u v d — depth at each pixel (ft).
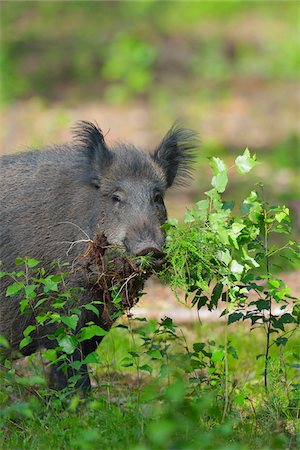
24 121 104.99
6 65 119.44
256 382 40.47
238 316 36.24
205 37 146.30
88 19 156.35
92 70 128.88
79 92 121.19
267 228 36.94
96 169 40.57
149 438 30.30
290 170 89.97
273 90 126.41
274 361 37.63
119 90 119.14
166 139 42.98
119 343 45.03
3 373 36.91
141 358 43.32
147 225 38.60
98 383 38.70
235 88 126.72
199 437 29.43
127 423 32.68
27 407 32.83
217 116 114.21
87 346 39.88
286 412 34.88
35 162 42.55
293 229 68.23
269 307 36.40
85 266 38.63
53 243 39.99
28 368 41.50
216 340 46.09
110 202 39.75
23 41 141.59
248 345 45.65
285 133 107.86
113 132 105.19
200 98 121.08
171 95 121.49
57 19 155.94
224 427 30.81
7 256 40.37
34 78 124.47
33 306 39.14
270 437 32.17
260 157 95.76
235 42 144.46
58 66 130.41
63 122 98.94
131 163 40.81
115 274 38.29
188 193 83.15
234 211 75.20
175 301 52.80
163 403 34.12
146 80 124.57
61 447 31.81
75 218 40.14
